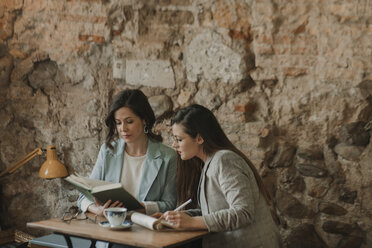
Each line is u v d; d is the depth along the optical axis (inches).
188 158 89.0
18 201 141.6
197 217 81.7
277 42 117.7
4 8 137.0
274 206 121.0
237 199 81.2
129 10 130.5
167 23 128.6
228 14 122.0
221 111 124.9
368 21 108.7
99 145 135.6
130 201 87.1
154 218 82.1
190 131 86.7
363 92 110.2
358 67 110.3
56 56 135.9
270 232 85.8
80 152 137.5
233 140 123.3
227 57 122.3
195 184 96.0
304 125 117.2
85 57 135.0
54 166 116.6
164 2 128.1
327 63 113.6
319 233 115.6
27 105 139.8
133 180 100.2
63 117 138.0
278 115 119.9
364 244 110.4
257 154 120.3
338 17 111.5
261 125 120.2
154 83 130.8
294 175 118.6
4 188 141.6
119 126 97.1
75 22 133.3
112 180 99.9
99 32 132.3
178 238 76.7
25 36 137.3
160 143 101.8
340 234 113.3
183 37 128.0
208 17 124.2
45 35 136.0
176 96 129.8
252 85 123.3
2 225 142.9
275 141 120.2
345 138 112.0
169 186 99.2
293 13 115.8
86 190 86.8
